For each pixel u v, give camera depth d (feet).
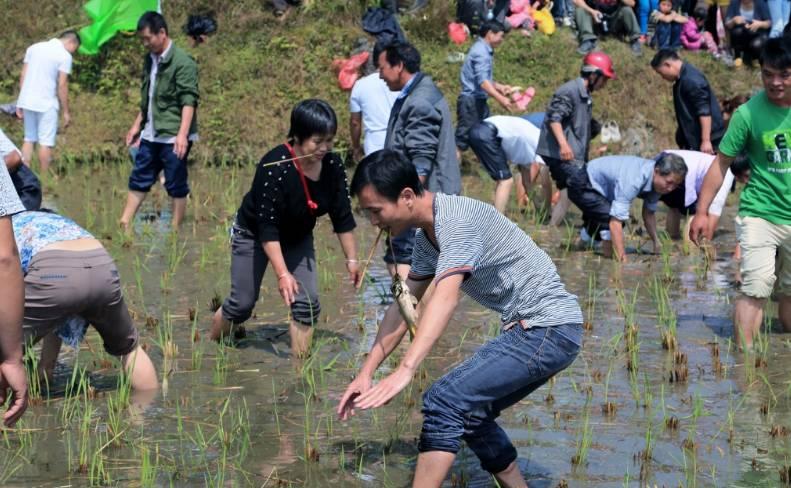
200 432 21.85
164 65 43.14
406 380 17.29
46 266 22.33
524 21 68.74
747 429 22.94
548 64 67.05
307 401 24.76
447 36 67.31
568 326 18.61
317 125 25.67
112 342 24.68
